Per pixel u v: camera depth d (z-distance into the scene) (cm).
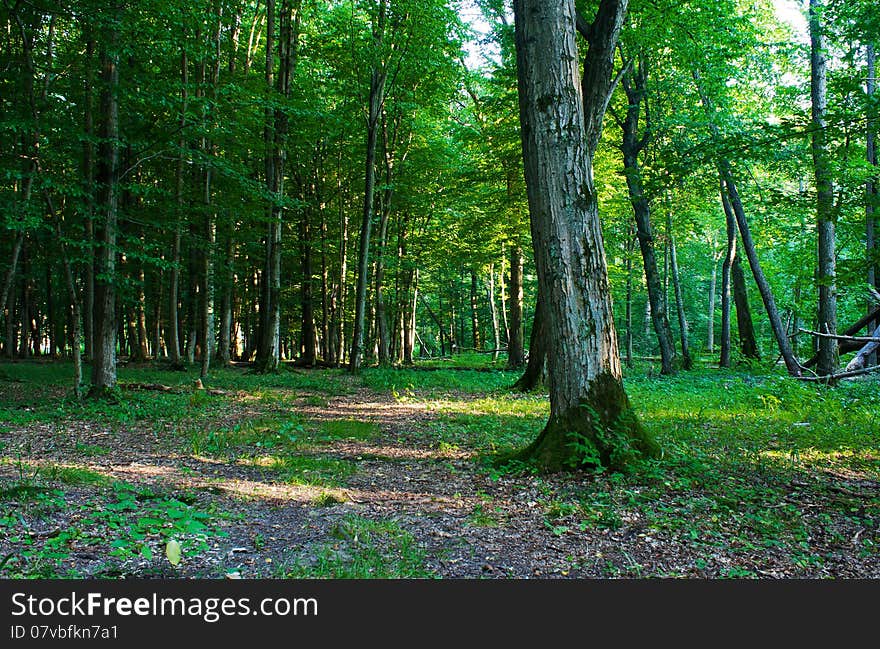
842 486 597
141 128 1312
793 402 1115
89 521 437
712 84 1574
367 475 656
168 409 1119
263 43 2433
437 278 3503
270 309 1988
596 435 651
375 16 1941
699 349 3978
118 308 2539
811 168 1289
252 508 514
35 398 1249
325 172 2600
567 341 666
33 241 2030
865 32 1302
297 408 1209
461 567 395
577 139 658
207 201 1652
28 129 1074
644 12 1373
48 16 1197
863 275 1186
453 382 1727
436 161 2442
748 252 1652
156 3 1122
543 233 666
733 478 620
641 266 3130
